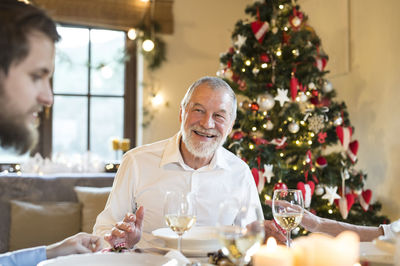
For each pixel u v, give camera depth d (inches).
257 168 119.6
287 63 125.4
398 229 52.7
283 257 25.1
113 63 191.6
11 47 31.1
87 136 190.7
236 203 36.3
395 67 125.6
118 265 37.9
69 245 42.9
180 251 43.2
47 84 34.5
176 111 193.0
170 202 43.3
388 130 128.6
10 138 33.8
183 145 68.4
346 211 117.9
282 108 127.2
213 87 65.9
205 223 67.6
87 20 184.5
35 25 32.4
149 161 68.9
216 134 65.9
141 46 188.5
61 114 187.9
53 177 116.1
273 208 47.1
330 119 126.8
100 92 193.0
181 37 195.8
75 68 189.3
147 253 41.1
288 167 125.6
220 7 200.8
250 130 127.1
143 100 190.1
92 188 117.4
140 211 47.6
